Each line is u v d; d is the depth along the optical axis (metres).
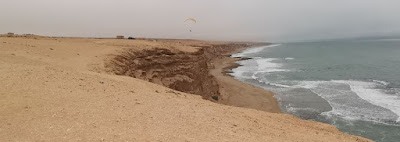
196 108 11.98
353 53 109.06
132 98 11.80
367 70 57.09
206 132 8.80
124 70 23.14
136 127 8.16
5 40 24.67
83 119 8.18
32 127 7.11
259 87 40.53
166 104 11.71
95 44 33.03
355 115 26.03
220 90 37.91
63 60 21.05
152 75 27.44
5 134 6.51
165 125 8.81
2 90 9.67
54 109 8.69
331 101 31.22
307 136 11.22
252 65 71.56
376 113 26.23
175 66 31.31
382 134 21.67
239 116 12.55
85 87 12.30
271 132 10.70
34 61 17.56
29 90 10.23
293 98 33.38
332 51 128.88
